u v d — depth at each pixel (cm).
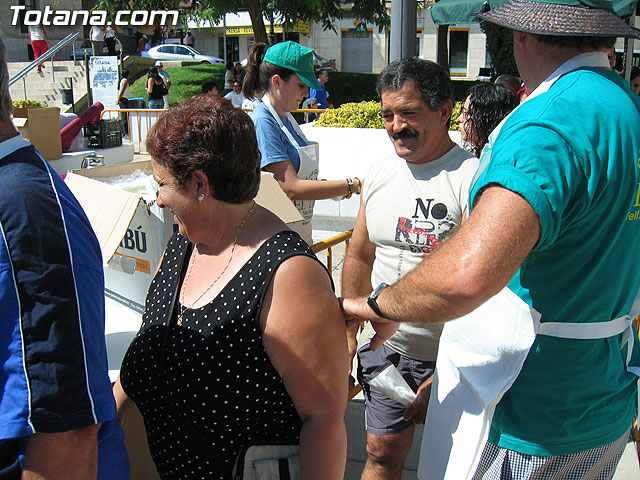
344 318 162
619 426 169
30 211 121
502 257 133
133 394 162
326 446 145
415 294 144
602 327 158
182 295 157
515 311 157
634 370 175
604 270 152
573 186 139
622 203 148
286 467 151
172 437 156
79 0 2716
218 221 151
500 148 145
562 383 157
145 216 224
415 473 296
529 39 161
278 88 295
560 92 149
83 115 768
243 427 149
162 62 2286
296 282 142
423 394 219
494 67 1202
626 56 709
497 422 164
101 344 131
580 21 150
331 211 719
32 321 119
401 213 230
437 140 224
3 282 118
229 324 144
